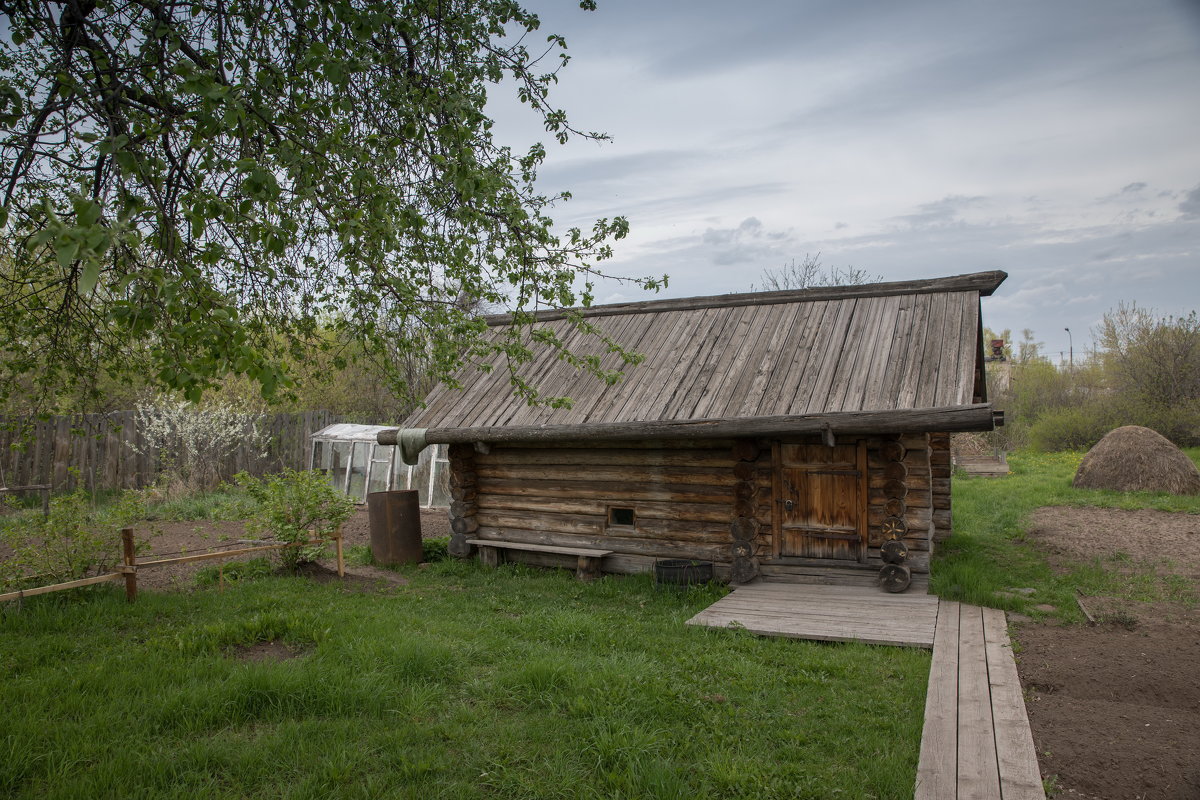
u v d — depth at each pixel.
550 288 5.95
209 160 4.10
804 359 10.16
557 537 11.36
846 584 9.44
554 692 5.80
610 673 6.04
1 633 7.12
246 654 6.74
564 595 9.82
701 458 10.41
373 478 18.67
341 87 4.96
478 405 11.77
